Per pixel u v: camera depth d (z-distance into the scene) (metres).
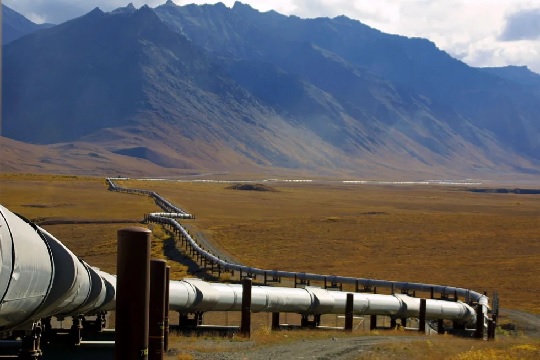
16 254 14.72
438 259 98.81
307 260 94.56
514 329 55.97
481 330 47.09
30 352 17.75
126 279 15.81
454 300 64.94
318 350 32.16
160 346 20.86
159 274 20.92
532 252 107.69
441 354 32.81
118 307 15.88
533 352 34.91
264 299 41.72
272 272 72.62
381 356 31.06
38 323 17.98
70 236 108.00
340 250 104.88
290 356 29.80
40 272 16.06
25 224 16.84
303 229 129.00
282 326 43.69
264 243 109.75
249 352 30.36
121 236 15.88
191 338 34.28
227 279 71.75
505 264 95.06
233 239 113.56
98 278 23.06
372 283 68.81
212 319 47.69
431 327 55.06
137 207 163.62
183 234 101.06
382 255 101.50
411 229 132.38
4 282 14.20
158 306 20.86
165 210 157.88
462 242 116.69
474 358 31.23
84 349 25.55
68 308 21.33
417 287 67.00
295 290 44.31
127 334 15.81
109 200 182.12
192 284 38.34
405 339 39.41
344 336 39.81
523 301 71.00
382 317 56.22
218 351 30.05
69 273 17.62
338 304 45.66
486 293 67.94
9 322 15.99
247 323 35.75
